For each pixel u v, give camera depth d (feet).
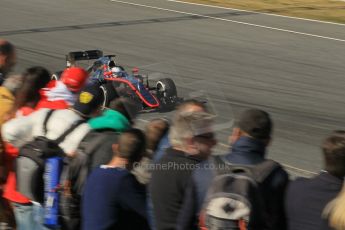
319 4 137.59
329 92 73.92
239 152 22.77
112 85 56.59
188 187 22.53
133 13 123.44
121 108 27.32
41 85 29.40
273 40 102.42
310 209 21.50
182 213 22.59
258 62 87.86
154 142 28.07
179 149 23.52
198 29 109.70
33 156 25.85
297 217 21.83
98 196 23.27
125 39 100.68
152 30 108.17
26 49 91.35
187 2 137.28
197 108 23.67
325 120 63.31
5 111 29.73
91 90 28.07
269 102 68.85
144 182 26.00
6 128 27.96
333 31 110.83
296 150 54.13
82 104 27.78
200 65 85.25
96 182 23.45
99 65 62.18
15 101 29.58
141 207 23.17
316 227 21.34
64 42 97.09
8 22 110.93
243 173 21.84
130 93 55.06
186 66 84.43
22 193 26.37
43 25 109.50
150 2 136.46
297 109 66.69
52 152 26.00
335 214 20.30
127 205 23.12
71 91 28.53
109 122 26.48
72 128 27.07
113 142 25.61
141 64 85.20
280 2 138.82
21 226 27.61
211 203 21.06
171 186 23.15
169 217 23.24
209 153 23.24
